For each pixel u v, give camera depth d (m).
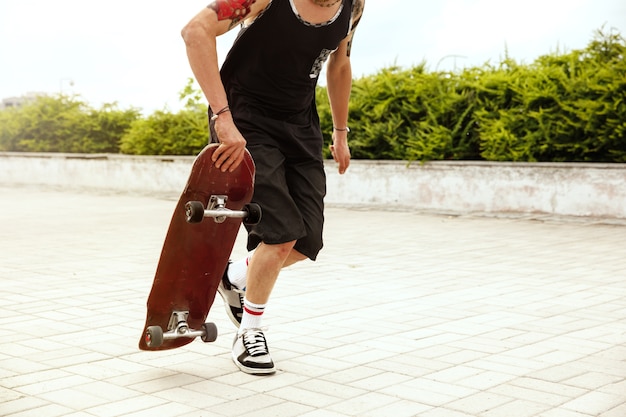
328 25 3.71
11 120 20.11
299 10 3.63
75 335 4.62
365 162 12.96
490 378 3.75
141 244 8.73
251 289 3.86
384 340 4.49
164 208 13.01
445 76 13.09
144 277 6.62
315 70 3.84
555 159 11.45
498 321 4.95
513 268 6.95
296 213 3.80
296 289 6.04
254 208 3.61
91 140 18.84
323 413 3.26
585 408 3.31
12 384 3.66
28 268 7.09
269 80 3.79
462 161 11.96
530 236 9.11
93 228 10.24
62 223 10.84
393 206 12.65
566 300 5.57
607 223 10.16
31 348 4.32
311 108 4.05
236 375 3.81
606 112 10.71
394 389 3.59
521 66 12.60
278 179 3.78
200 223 3.60
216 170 3.51
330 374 3.83
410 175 12.45
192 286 3.74
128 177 16.92
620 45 11.59
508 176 11.38
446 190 12.05
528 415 3.23
